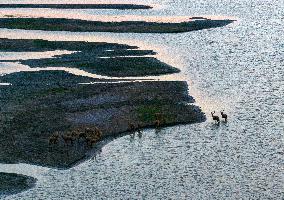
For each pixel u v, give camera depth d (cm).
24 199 18500
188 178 19538
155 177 19638
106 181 19462
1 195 18762
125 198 18388
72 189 19012
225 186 18962
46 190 19012
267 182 19125
